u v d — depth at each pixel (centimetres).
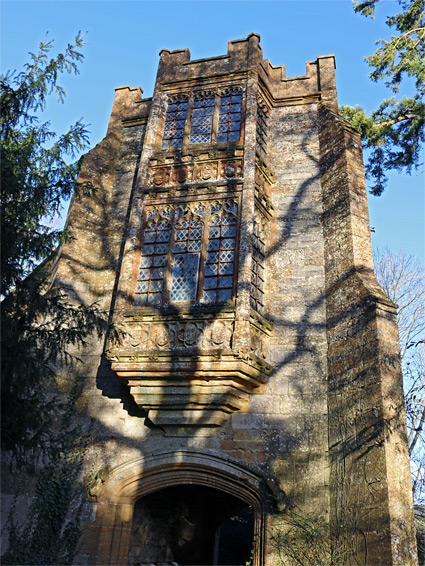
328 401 1048
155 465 1065
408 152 1536
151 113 1366
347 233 1153
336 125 1298
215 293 1104
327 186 1262
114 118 1551
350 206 1173
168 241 1190
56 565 809
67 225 1306
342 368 1041
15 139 963
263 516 987
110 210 1389
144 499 1327
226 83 1366
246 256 1089
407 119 1563
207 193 1205
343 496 932
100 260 1323
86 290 1277
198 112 1359
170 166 1271
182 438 1080
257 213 1218
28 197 894
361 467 912
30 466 867
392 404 930
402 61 1436
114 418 1133
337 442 991
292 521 957
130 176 1425
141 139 1482
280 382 1087
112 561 1026
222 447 1048
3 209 845
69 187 942
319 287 1168
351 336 1044
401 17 1486
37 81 920
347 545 877
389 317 1019
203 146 1291
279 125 1386
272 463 1017
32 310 855
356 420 962
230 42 1421
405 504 866
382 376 942
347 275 1112
